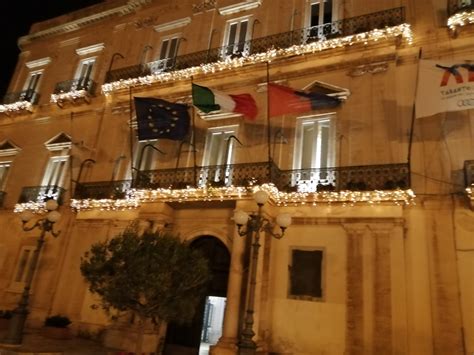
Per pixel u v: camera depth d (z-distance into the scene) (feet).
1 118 62.64
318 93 37.01
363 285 30.76
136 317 37.17
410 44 38.01
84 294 42.98
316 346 30.89
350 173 34.37
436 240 30.37
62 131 55.67
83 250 44.93
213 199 36.86
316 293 32.48
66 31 66.69
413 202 31.86
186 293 27.40
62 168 53.06
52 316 41.47
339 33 41.19
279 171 37.27
